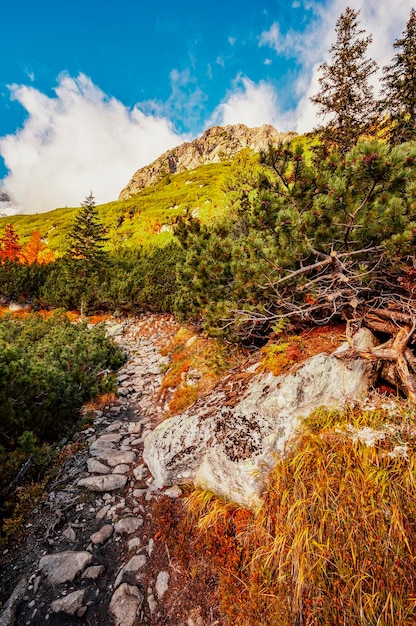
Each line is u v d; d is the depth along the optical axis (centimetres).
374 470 279
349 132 1538
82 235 2605
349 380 368
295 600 250
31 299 2116
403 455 279
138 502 412
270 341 545
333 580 246
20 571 325
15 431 486
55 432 578
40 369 557
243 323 566
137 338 1310
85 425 624
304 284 461
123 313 1666
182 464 413
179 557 324
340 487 279
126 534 366
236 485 353
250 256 510
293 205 457
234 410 397
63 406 604
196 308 734
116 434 582
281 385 375
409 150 339
